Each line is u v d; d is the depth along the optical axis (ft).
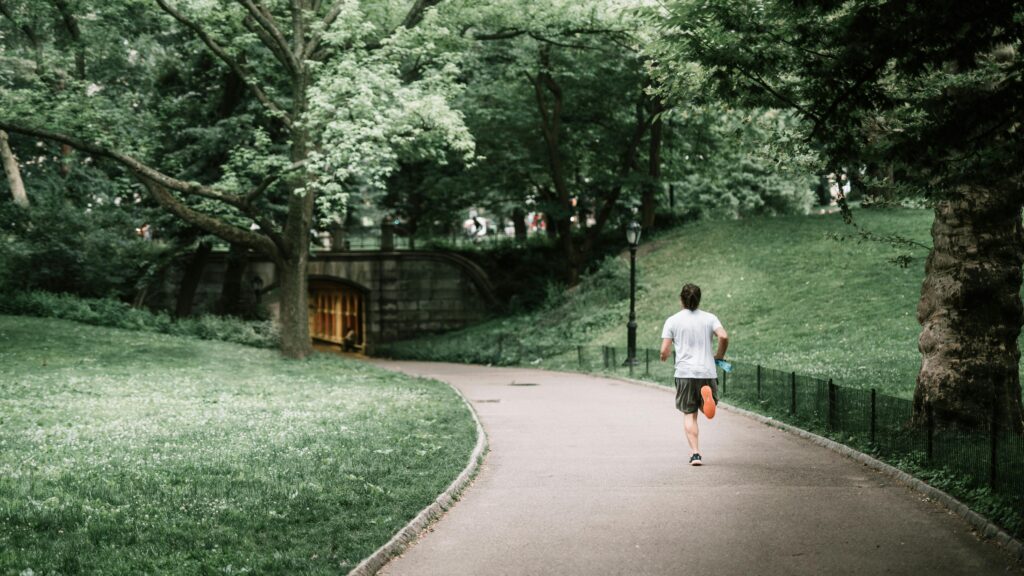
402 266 163.22
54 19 102.32
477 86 137.18
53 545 21.76
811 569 22.13
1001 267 39.88
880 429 39.86
